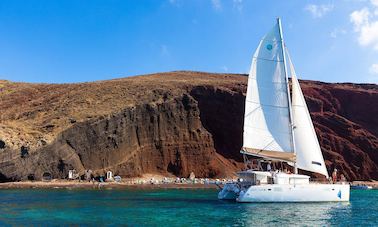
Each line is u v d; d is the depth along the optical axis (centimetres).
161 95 9481
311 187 3741
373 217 3138
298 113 4169
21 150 7062
